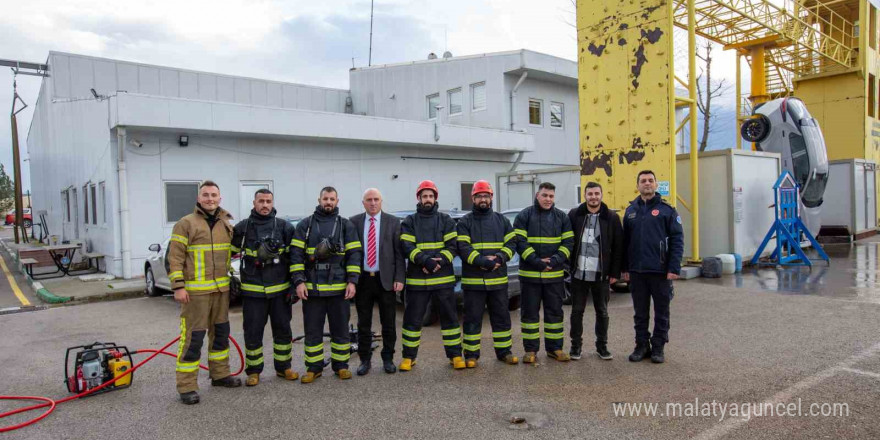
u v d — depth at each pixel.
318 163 15.55
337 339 5.49
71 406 4.90
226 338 5.31
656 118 10.64
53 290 11.49
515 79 20.14
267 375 5.69
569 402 4.59
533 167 20.92
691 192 11.21
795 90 22.16
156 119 12.38
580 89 11.81
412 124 16.66
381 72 23.55
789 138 14.40
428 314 7.73
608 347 6.23
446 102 21.55
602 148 11.46
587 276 5.71
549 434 3.97
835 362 5.30
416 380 5.33
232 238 5.39
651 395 4.68
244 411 4.66
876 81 22.25
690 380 5.01
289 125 14.33
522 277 5.83
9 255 21.67
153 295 11.09
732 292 9.05
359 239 5.59
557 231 5.79
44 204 25.05
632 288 5.75
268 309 5.46
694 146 11.10
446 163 18.28
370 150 16.55
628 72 11.00
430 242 5.61
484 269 5.60
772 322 6.97
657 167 10.64
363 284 5.63
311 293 5.36
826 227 17.64
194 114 12.88
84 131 15.41
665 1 10.41
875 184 19.41
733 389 4.73
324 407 4.69
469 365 5.66
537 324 5.79
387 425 4.25
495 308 5.77
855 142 20.62
